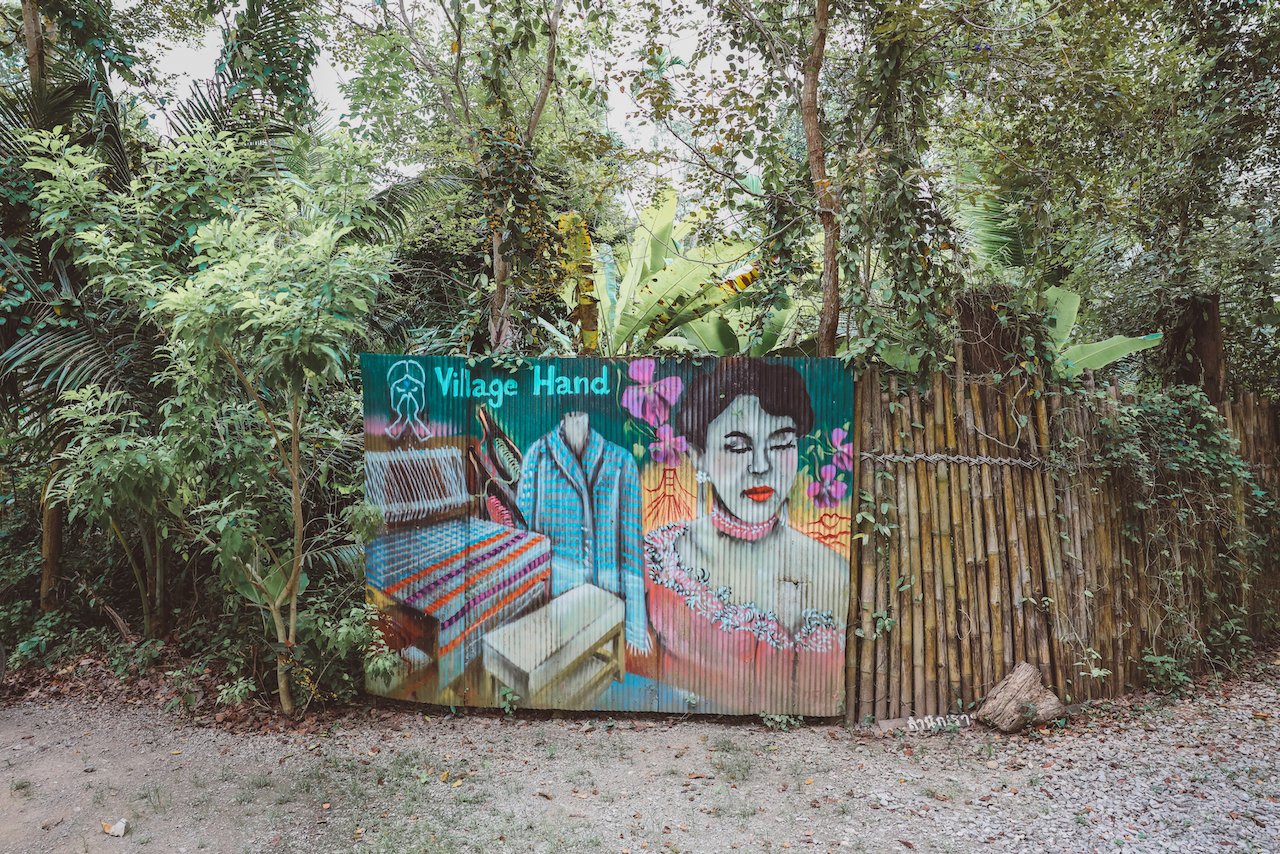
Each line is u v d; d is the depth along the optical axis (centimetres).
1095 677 590
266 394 581
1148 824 410
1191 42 770
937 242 588
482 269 661
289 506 572
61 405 612
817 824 412
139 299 511
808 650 554
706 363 562
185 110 713
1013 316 588
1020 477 582
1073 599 586
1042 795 445
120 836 396
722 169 705
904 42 580
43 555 675
